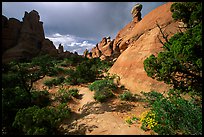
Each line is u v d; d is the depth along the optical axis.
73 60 29.77
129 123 8.48
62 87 16.73
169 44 8.55
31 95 12.27
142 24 23.44
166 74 7.05
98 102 12.22
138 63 16.70
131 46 20.94
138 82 14.92
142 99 11.78
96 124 8.80
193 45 5.73
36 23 38.94
